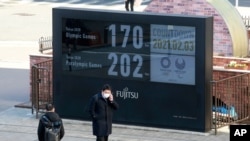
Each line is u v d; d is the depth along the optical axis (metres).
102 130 26.73
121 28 29.92
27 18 60.69
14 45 48.97
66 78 31.02
